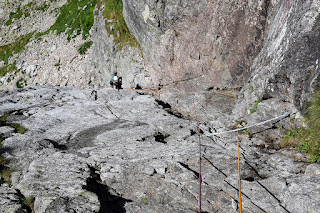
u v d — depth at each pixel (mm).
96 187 5812
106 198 5434
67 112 11664
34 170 6270
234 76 11859
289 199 4840
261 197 5074
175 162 6543
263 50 10016
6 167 6840
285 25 8055
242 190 5348
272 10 10219
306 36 6645
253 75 10031
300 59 6875
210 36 11961
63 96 14094
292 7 7770
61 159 7023
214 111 11148
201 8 12070
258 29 10633
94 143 8477
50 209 4559
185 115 11734
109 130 9578
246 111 9578
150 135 8867
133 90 14609
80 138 8961
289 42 7352
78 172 6215
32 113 11594
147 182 5922
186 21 12883
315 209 4305
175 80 14289
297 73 7008
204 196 5363
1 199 4977
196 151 7309
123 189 5754
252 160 6734
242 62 11406
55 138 8906
